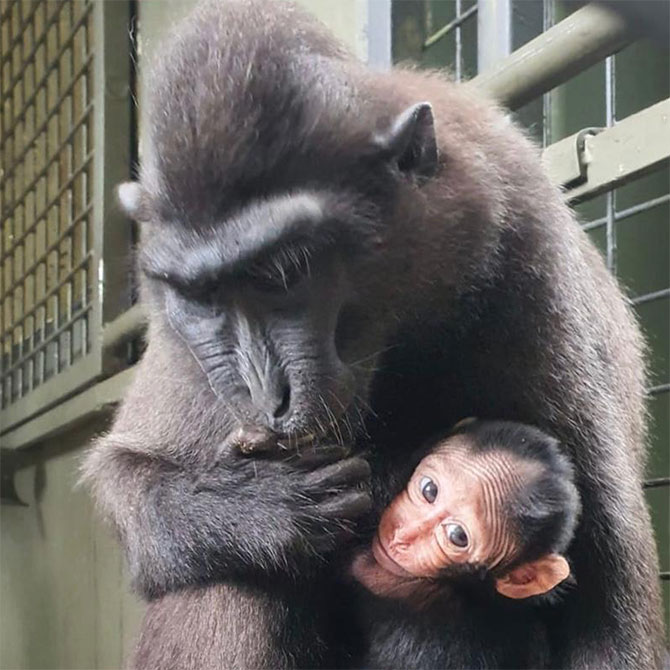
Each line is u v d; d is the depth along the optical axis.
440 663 0.43
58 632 0.90
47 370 0.92
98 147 0.80
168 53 0.37
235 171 0.34
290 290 0.35
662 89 0.66
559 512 0.40
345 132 0.36
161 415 0.44
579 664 0.43
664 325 0.67
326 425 0.36
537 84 0.45
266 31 0.36
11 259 1.04
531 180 0.42
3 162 1.07
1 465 0.96
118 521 0.43
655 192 0.68
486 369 0.42
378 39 0.62
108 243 0.78
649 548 0.43
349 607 0.44
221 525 0.41
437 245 0.39
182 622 0.43
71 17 0.91
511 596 0.41
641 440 0.50
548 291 0.41
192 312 0.36
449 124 0.41
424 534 0.41
